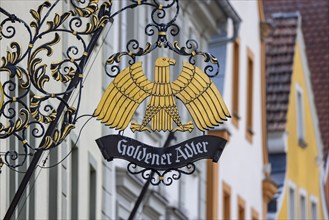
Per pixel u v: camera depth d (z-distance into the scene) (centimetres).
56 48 2514
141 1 1659
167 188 3706
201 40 4162
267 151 4869
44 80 1627
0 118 2120
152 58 3522
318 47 6131
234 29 4203
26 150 1628
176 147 1630
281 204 5019
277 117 5100
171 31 1662
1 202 2211
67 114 1633
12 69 1622
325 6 6156
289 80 5203
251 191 4703
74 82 1639
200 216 4144
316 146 5519
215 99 1644
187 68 1648
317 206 5522
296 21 5359
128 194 3294
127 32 3322
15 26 2253
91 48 1648
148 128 1638
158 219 3619
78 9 1647
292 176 5184
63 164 2638
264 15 4900
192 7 3947
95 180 2969
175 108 1639
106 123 1639
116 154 1625
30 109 1619
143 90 1642
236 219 4503
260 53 4894
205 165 4200
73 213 2780
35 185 2445
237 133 4512
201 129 1639
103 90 2991
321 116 5978
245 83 4650
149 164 1623
